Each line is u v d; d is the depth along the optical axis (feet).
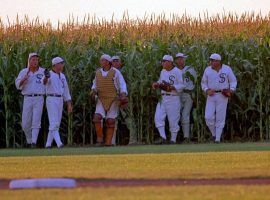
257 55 248.73
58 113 222.48
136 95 243.60
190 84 241.76
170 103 235.40
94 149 197.88
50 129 221.66
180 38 279.69
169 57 233.14
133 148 198.70
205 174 109.40
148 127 244.83
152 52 246.47
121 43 268.21
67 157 155.43
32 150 201.77
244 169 117.91
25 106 226.58
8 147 239.50
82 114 245.45
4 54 254.06
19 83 224.74
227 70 232.12
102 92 228.02
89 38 269.44
